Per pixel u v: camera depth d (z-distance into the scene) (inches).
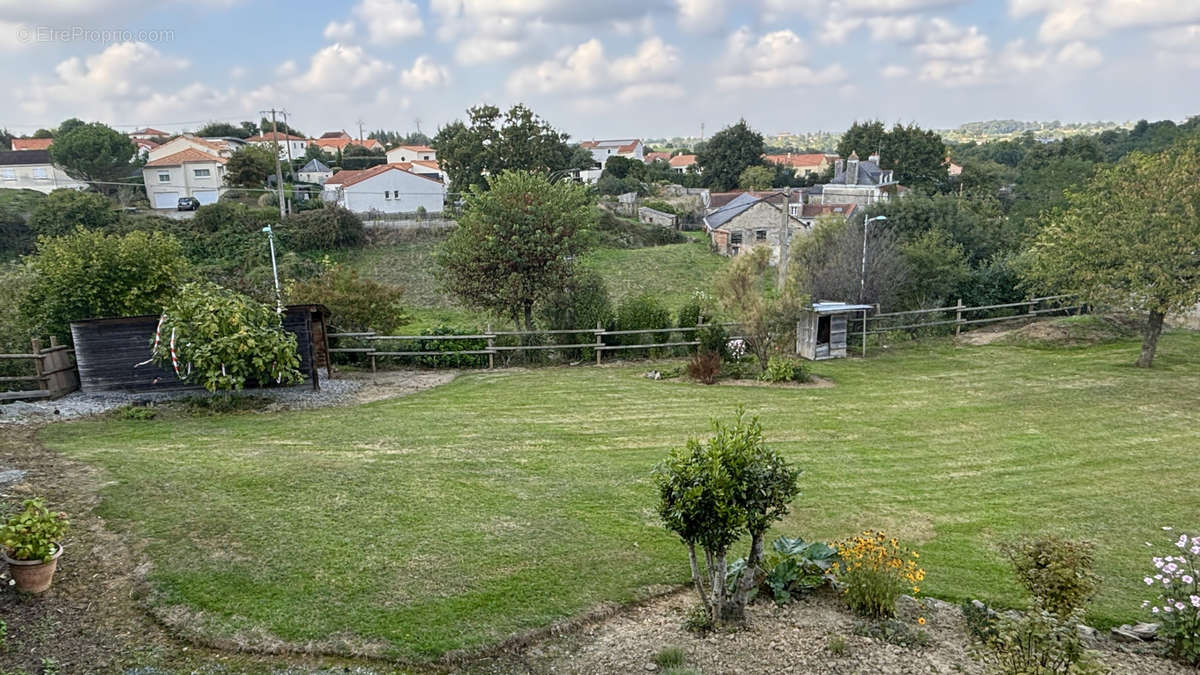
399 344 637.9
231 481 309.3
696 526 197.3
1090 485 340.5
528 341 665.0
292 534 259.8
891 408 484.1
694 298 751.7
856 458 378.0
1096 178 595.5
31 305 526.0
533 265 684.1
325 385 544.4
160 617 206.4
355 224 1541.6
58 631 197.6
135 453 348.8
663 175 3304.6
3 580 213.6
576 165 3176.7
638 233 1881.2
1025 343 715.4
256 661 190.4
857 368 629.0
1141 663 201.9
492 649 199.2
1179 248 524.4
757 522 196.4
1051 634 175.0
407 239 1604.3
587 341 671.8
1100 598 238.7
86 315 528.7
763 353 608.7
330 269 707.4
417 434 407.5
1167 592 212.8
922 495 326.3
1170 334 728.3
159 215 1596.9
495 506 296.7
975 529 290.5
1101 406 483.2
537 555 252.8
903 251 850.1
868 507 311.1
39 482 298.7
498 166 2121.1
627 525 282.5
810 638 204.8
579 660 195.6
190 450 358.9
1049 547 215.8
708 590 233.9
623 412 470.0
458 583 230.8
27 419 418.0
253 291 658.2
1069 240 594.6
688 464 198.1
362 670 188.2
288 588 223.5
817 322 655.8
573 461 362.6
